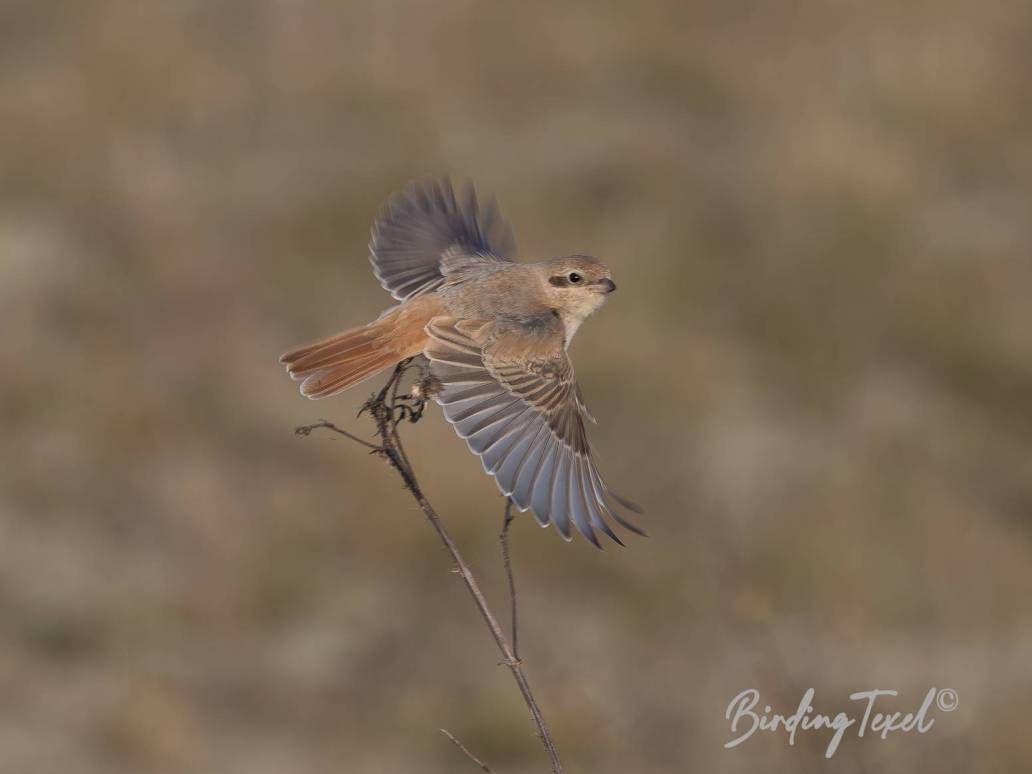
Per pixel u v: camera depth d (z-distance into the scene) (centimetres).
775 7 2927
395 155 2592
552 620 1590
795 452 1894
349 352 895
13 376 1952
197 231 2373
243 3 3052
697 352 2064
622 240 2327
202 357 2031
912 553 1680
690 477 1852
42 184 2544
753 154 2561
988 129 2553
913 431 1952
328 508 1734
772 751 1225
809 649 1412
